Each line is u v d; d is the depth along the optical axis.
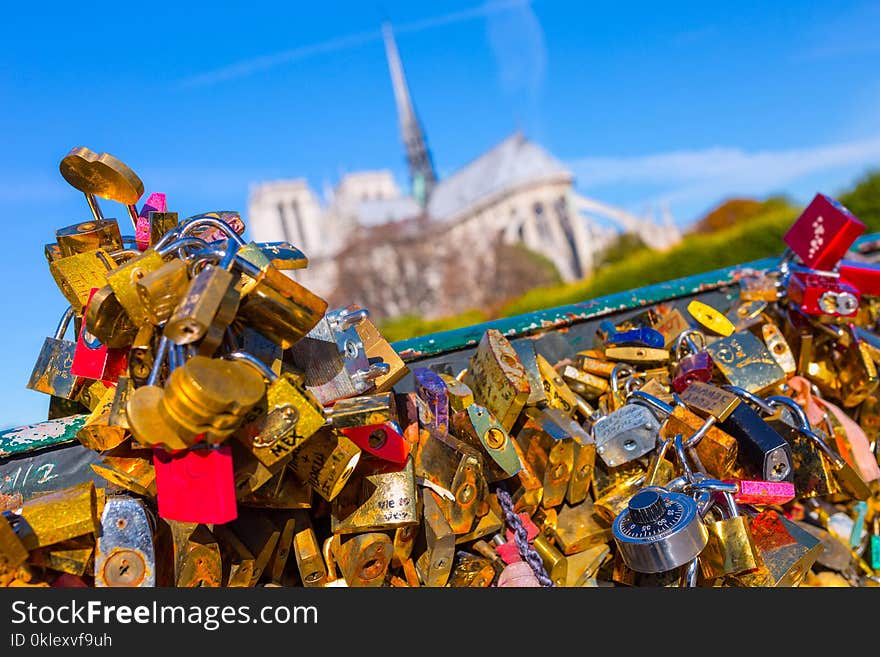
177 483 1.61
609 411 2.50
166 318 1.62
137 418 1.48
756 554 2.00
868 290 2.73
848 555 2.62
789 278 2.76
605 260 58.91
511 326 2.72
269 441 1.64
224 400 1.46
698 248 44.50
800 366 2.77
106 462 1.80
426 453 2.07
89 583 1.82
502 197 60.56
